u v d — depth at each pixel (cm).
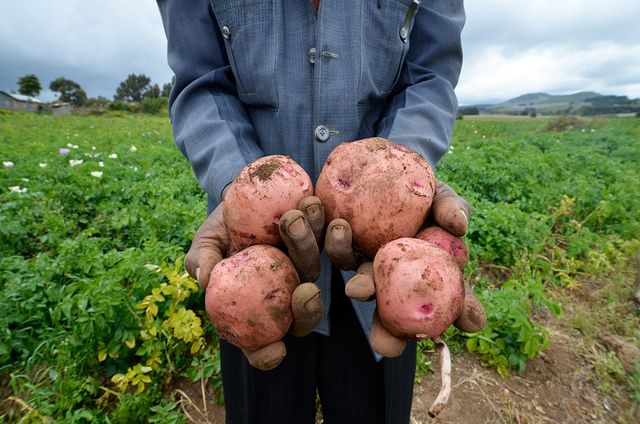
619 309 346
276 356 91
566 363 287
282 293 91
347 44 125
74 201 485
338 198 102
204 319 297
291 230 83
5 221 375
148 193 480
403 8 128
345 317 141
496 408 250
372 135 142
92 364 246
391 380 138
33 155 887
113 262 275
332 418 158
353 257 94
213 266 99
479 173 603
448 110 140
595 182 636
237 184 102
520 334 272
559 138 1377
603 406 254
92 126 2109
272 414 152
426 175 103
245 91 134
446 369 85
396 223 99
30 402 224
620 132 1612
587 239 457
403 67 148
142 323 245
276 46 124
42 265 301
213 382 246
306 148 133
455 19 149
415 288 85
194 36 136
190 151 129
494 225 416
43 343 257
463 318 90
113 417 215
